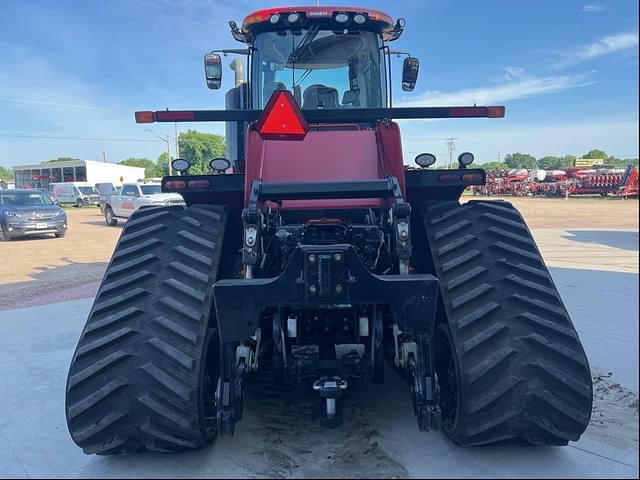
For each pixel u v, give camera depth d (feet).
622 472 9.23
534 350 8.83
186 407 8.90
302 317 9.96
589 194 125.49
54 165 207.00
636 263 31.96
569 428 8.77
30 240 53.52
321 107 15.46
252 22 15.11
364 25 15.24
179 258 10.35
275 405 12.07
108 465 9.80
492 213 10.86
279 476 9.30
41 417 12.14
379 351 9.85
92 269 34.73
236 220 12.87
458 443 9.61
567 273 28.43
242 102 16.78
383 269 10.67
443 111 11.00
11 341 18.19
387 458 9.74
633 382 13.29
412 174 11.69
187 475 9.37
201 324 9.50
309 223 10.94
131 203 66.33
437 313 10.39
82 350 9.20
